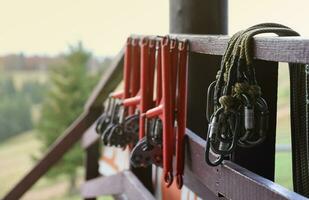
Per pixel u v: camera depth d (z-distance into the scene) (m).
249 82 1.56
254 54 1.49
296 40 1.29
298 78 1.60
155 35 2.40
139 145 2.29
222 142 1.64
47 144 18.09
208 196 2.21
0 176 21.66
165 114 2.15
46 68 26.33
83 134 5.56
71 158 16.98
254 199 1.54
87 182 4.84
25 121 24.55
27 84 25.34
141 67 2.52
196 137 2.11
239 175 1.64
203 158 1.95
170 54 2.15
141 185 2.96
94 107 5.09
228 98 1.55
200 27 2.61
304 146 1.64
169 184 2.21
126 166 4.36
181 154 2.19
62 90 18.08
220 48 1.75
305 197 1.49
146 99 2.48
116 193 3.57
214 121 1.59
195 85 2.37
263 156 1.77
